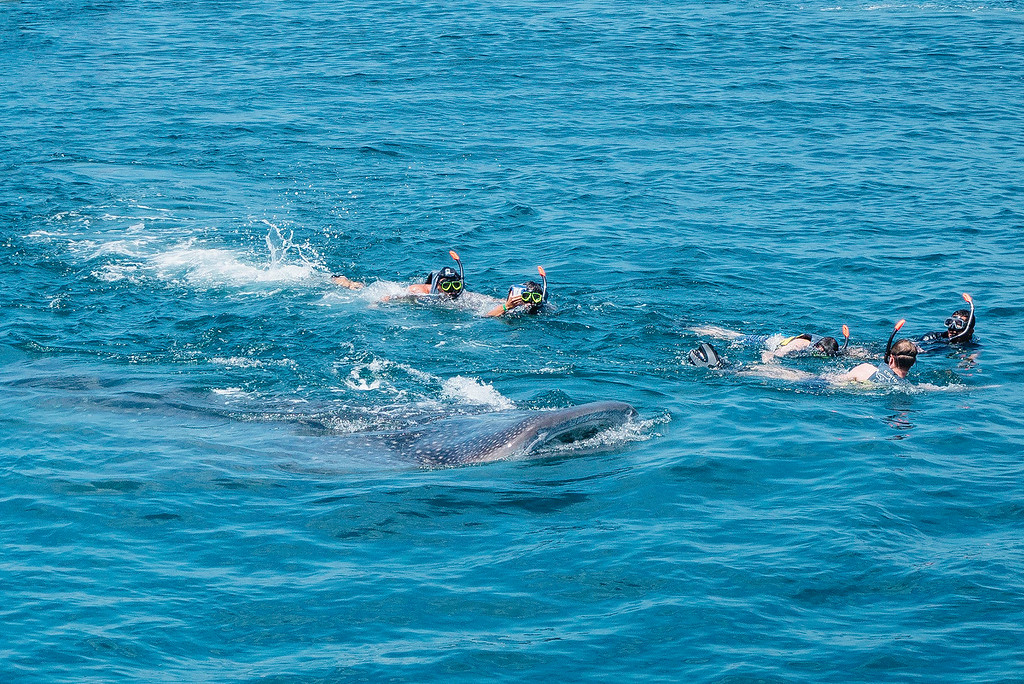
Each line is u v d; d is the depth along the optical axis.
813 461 25.69
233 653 18.20
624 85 74.31
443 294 38.00
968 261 42.72
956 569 20.66
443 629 18.89
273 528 22.34
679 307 37.88
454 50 84.56
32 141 59.09
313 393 30.20
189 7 104.12
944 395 30.42
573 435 26.48
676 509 23.11
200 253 42.97
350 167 55.84
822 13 101.88
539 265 42.22
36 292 38.22
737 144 60.72
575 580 20.38
